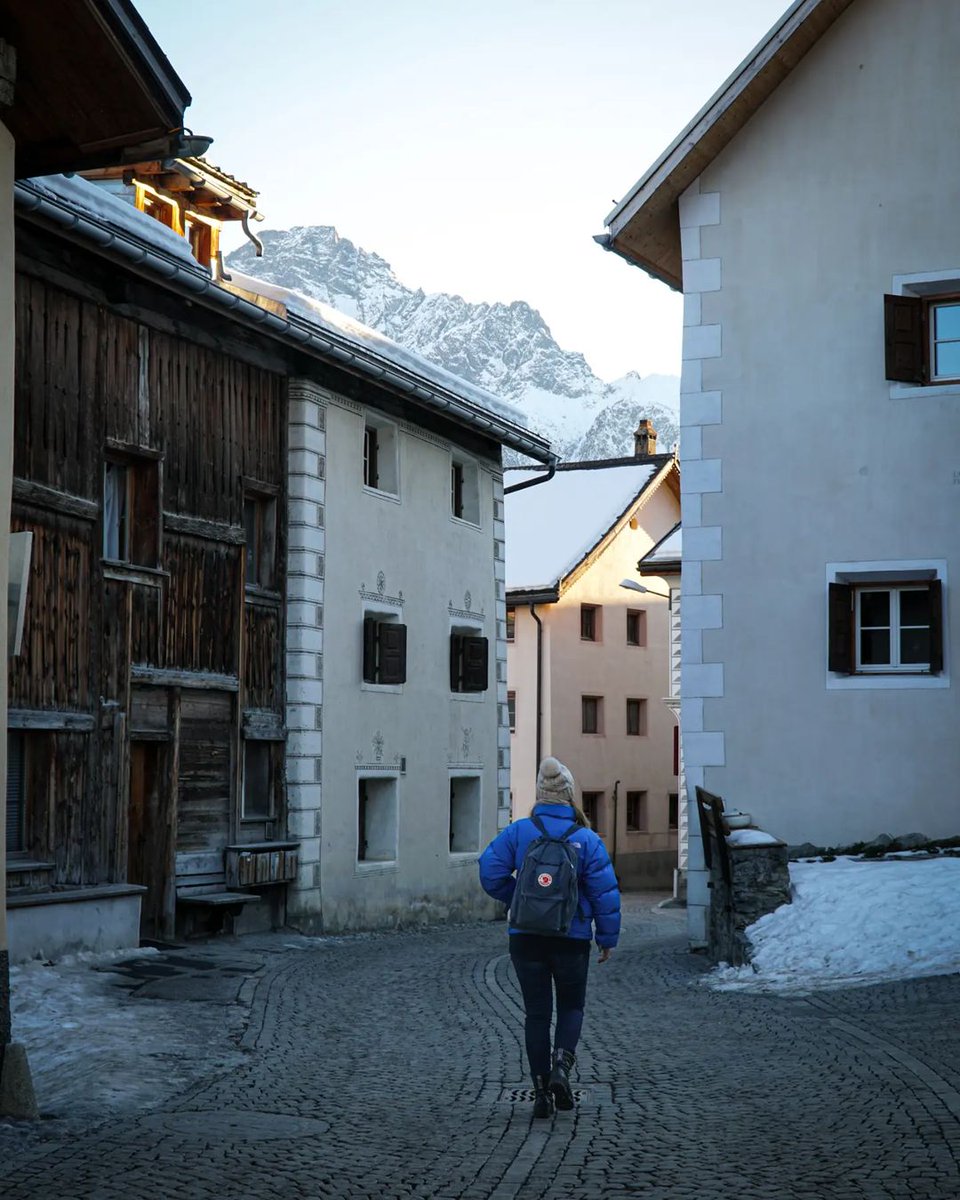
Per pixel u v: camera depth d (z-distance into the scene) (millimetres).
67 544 15977
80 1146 7062
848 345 17203
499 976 15172
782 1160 6535
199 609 18625
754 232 17625
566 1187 6156
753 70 17234
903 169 17234
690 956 16875
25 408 15383
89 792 16156
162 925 17734
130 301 17203
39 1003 12094
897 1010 11188
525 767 44688
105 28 8977
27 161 10062
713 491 17453
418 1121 7664
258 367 20203
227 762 19234
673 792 49875
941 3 17234
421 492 24891
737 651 17234
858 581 16859
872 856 16281
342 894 21750
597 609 47000
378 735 23047
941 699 16516
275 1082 8961
